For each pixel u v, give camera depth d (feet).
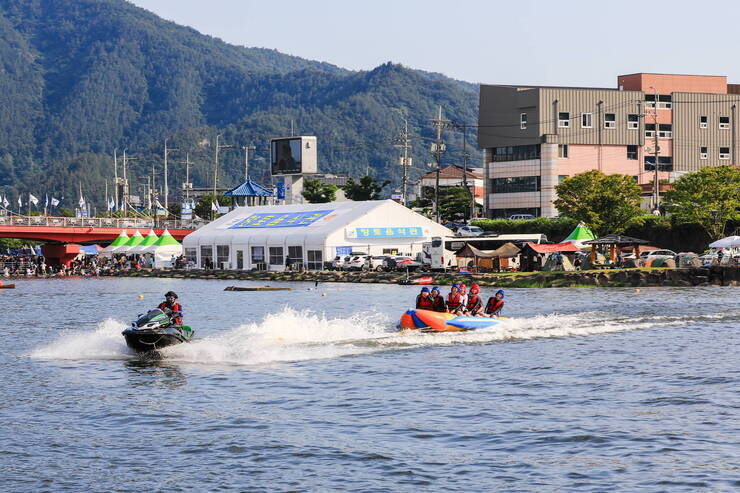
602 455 127.44
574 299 400.26
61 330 302.25
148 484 116.98
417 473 120.47
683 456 126.11
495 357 215.92
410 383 182.80
